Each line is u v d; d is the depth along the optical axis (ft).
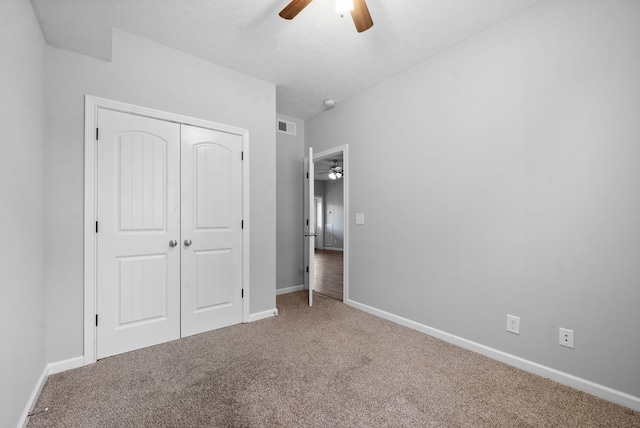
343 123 11.39
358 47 7.80
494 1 6.08
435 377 6.03
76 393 5.43
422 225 8.50
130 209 7.14
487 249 7.00
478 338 7.17
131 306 7.15
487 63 6.98
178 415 4.86
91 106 6.57
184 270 7.99
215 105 8.55
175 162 7.85
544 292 6.07
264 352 7.15
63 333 6.25
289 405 5.13
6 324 4.04
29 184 5.05
